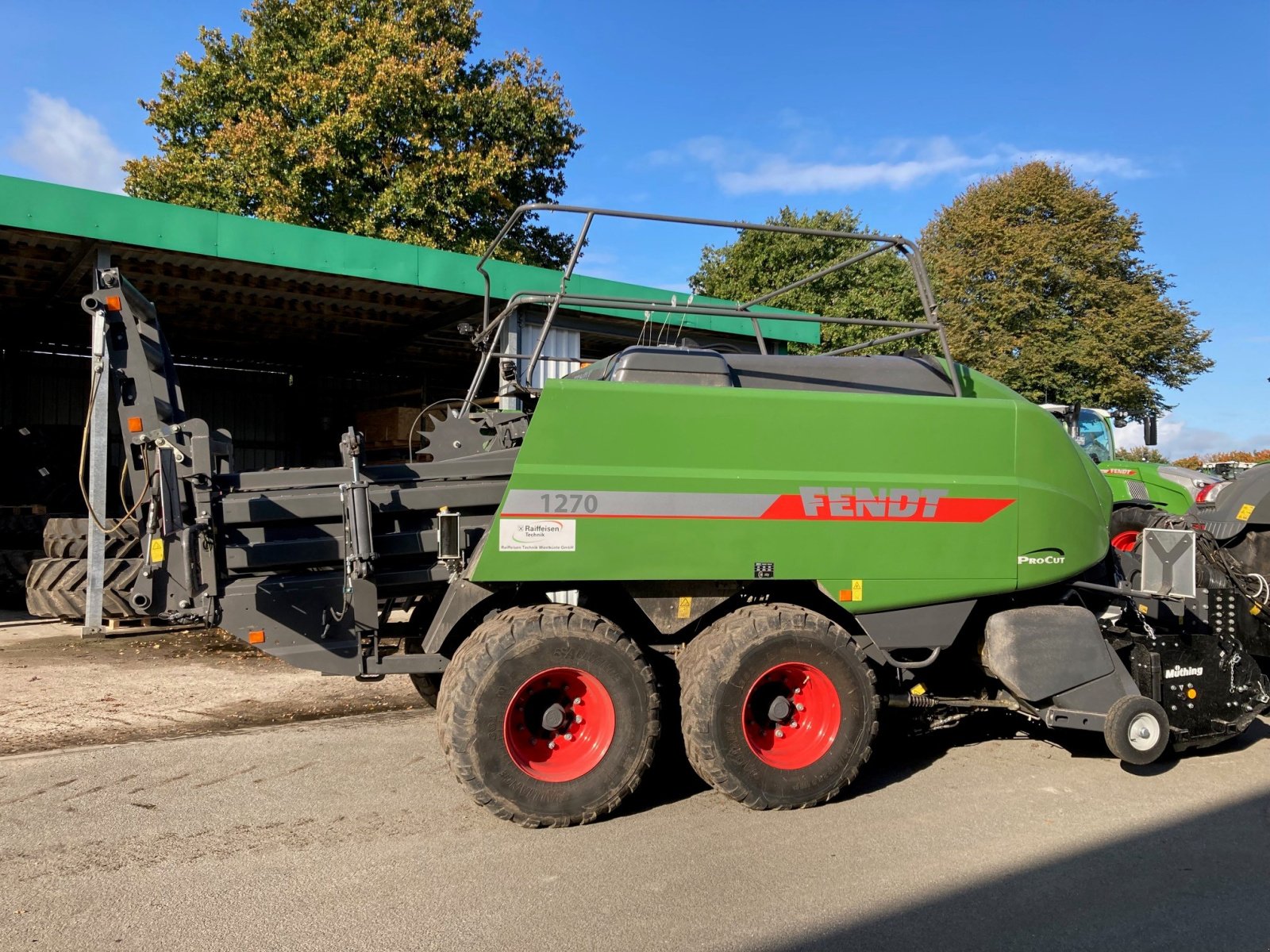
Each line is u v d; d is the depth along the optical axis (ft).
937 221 115.96
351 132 65.82
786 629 14.75
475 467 15.56
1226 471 37.37
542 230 79.25
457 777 13.62
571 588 15.12
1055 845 13.57
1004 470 16.29
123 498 15.15
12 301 41.42
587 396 14.30
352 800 15.16
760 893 11.79
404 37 68.80
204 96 73.97
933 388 17.43
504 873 12.35
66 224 29.78
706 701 14.43
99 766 16.83
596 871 12.43
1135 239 103.71
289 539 14.76
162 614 14.17
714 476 14.70
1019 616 16.49
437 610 16.80
